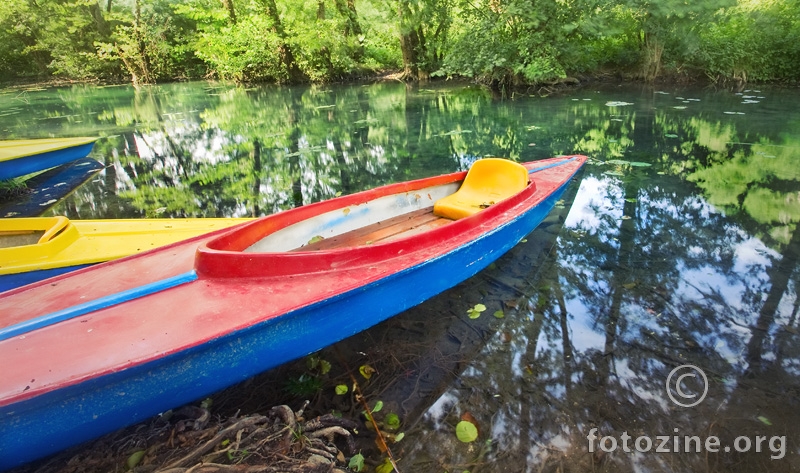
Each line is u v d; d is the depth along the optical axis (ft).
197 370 6.50
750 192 16.42
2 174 19.02
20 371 5.77
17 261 10.06
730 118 28.50
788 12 39.32
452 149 24.38
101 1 73.10
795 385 7.65
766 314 9.47
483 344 8.89
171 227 12.74
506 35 42.50
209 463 5.87
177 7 62.49
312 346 7.66
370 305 8.15
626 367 8.19
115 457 6.12
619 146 23.30
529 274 11.32
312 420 6.79
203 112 38.81
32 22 67.05
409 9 49.03
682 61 42.96
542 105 35.76
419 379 8.04
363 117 34.09
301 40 52.34
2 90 61.52
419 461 6.52
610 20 41.39
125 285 7.85
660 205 15.40
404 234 11.21
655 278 10.99
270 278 7.72
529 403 7.48
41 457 5.90
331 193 18.37
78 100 49.32
